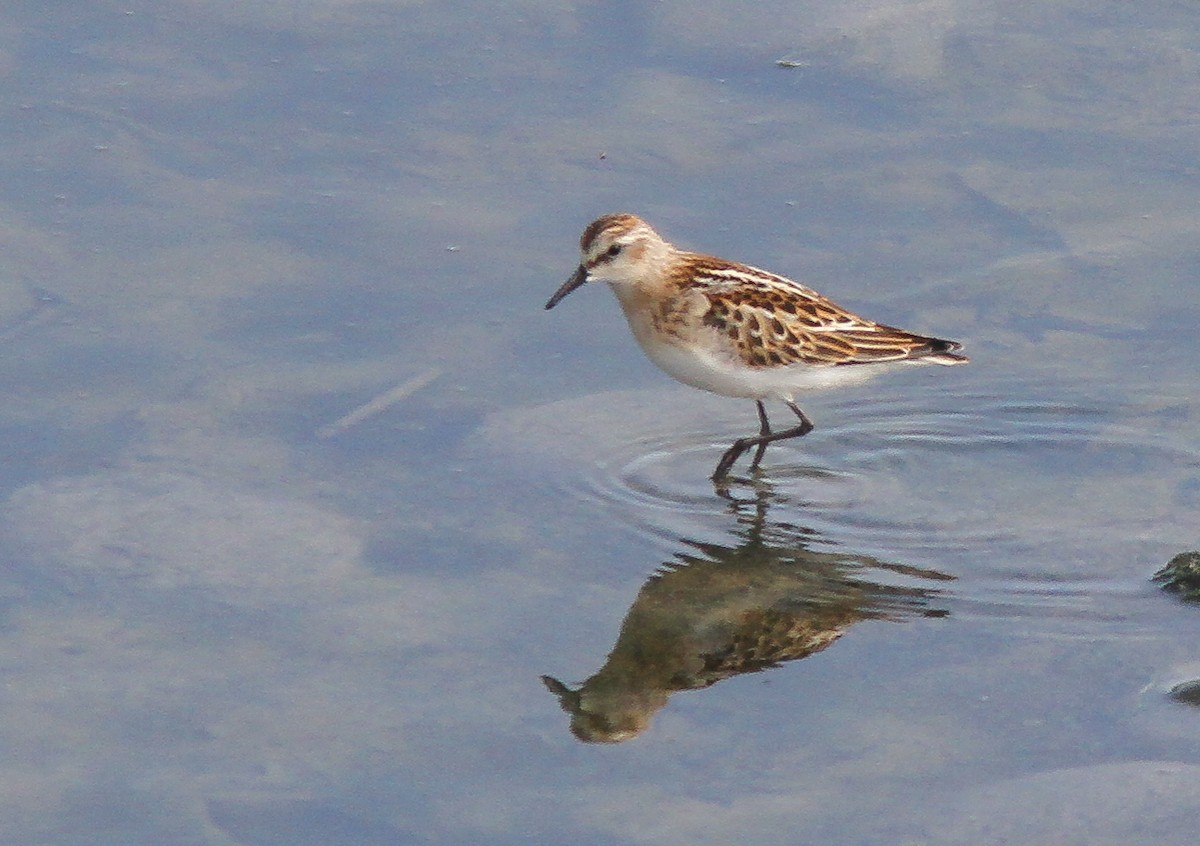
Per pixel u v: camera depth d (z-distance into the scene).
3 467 14.09
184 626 12.37
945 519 13.92
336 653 12.10
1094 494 14.22
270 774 10.91
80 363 15.50
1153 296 16.73
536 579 13.02
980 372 15.96
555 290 16.64
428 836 10.38
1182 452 14.75
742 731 11.30
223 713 11.49
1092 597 12.76
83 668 11.91
